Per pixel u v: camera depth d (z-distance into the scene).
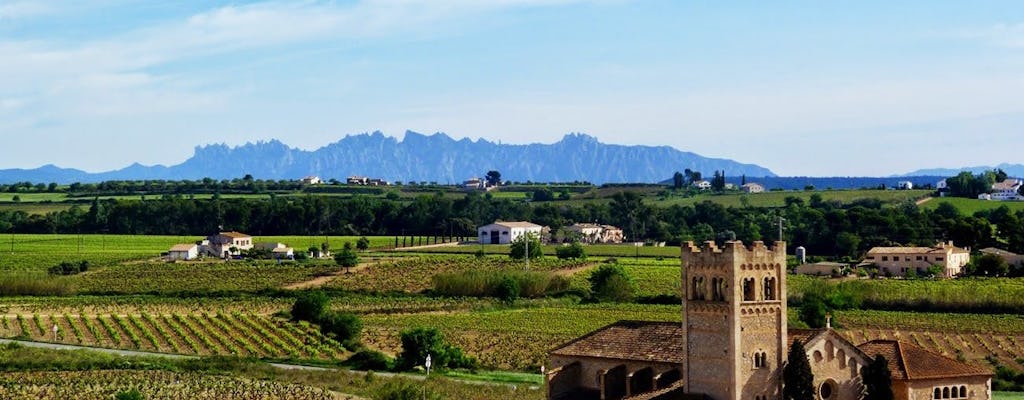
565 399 121.38
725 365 108.19
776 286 110.31
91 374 158.75
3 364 164.62
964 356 180.25
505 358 178.25
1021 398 140.50
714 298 109.44
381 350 190.50
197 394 142.12
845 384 111.81
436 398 135.00
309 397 140.00
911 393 113.69
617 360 120.50
